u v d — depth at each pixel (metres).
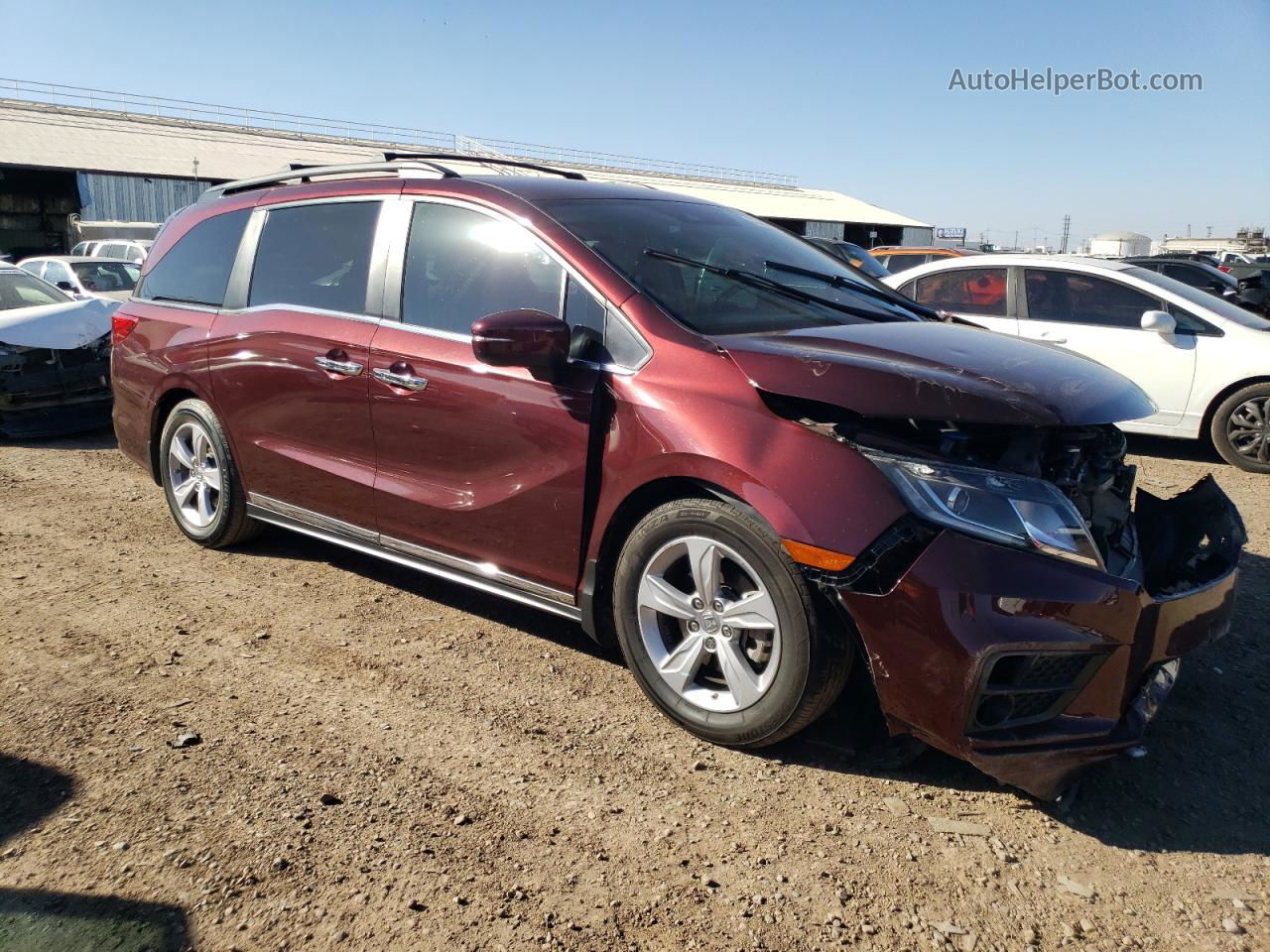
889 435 2.74
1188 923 2.33
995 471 2.67
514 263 3.53
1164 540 3.44
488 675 3.54
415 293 3.79
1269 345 7.01
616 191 3.99
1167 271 12.85
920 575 2.61
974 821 2.71
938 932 2.28
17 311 8.09
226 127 46.81
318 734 3.09
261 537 5.10
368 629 3.94
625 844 2.58
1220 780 2.96
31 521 5.42
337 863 2.46
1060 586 2.59
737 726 2.96
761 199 54.69
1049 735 2.67
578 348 3.25
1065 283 7.83
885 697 2.72
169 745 3.00
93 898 2.30
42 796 2.71
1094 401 2.82
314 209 4.30
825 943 2.23
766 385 2.85
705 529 2.93
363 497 3.95
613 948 2.20
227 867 2.43
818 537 2.69
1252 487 6.63
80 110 43.16
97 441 7.87
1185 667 3.69
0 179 32.84
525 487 3.38
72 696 3.31
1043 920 2.33
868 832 2.65
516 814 2.69
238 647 3.75
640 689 3.41
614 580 3.24
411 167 4.03
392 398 3.75
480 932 2.23
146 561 4.73
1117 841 2.65
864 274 4.27
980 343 3.27
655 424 3.02
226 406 4.51
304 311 4.17
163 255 5.10
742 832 2.64
